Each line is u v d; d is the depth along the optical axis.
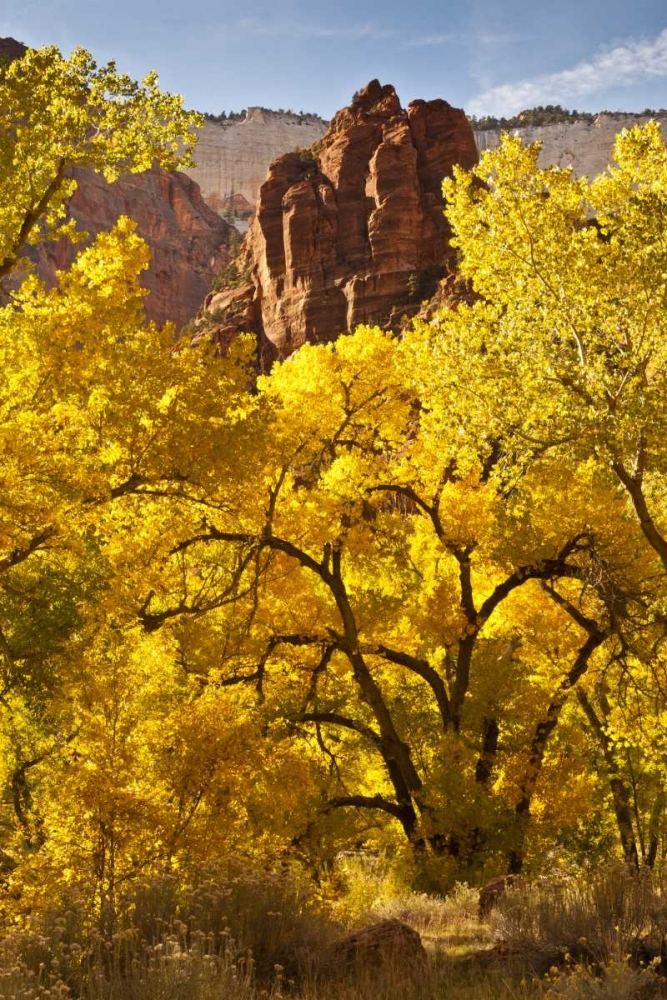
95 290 12.20
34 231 13.34
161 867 7.86
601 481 15.92
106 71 13.14
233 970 5.05
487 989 5.21
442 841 15.69
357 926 7.88
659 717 15.92
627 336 14.70
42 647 14.87
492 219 14.97
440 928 8.45
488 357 14.67
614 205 15.40
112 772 8.65
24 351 11.80
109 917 6.05
